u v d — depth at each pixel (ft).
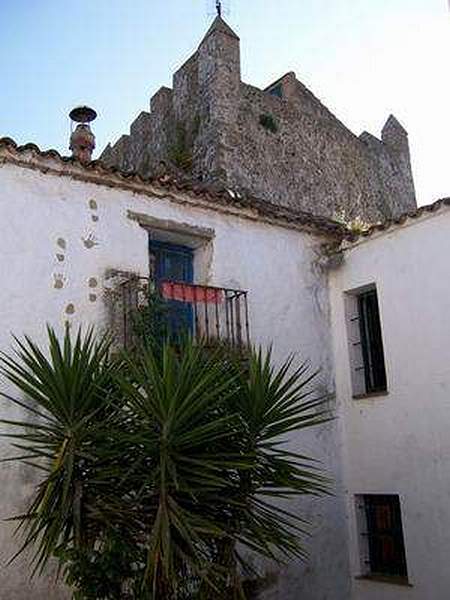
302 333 31.86
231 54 62.03
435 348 28.32
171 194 28.25
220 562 19.08
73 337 24.27
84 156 35.94
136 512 18.30
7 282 23.26
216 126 58.08
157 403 18.28
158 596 18.24
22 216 24.13
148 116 69.72
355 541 30.27
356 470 30.73
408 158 82.58
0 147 23.76
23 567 21.29
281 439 29.19
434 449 27.66
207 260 29.50
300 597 28.07
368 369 32.14
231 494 19.52
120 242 26.50
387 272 31.01
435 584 26.78
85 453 18.13
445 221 28.84
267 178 60.34
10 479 21.79
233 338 28.30
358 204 69.97
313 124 68.49
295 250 32.99
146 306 25.44
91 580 17.85
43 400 18.79
